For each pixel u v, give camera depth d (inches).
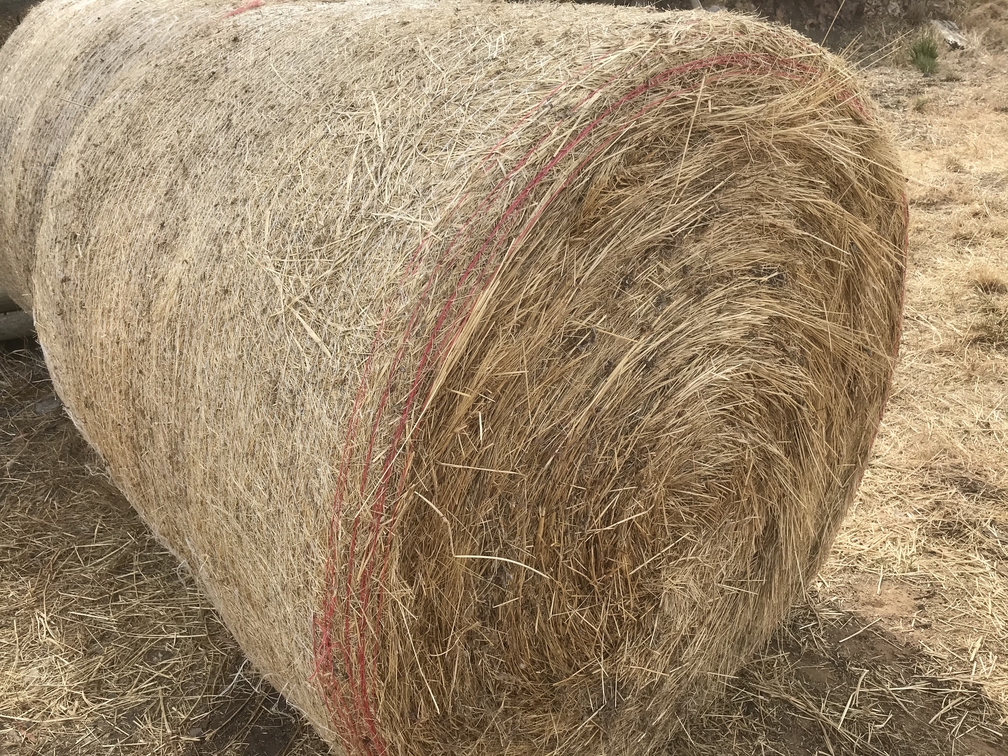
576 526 71.6
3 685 105.9
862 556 124.1
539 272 61.7
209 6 123.4
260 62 92.1
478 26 76.7
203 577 92.8
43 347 119.3
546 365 64.7
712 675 95.1
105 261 97.1
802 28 427.5
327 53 85.0
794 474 89.9
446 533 64.2
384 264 62.7
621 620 79.4
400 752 70.4
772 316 79.9
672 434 74.7
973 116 307.3
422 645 66.7
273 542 70.7
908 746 97.3
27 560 127.3
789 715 101.1
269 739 98.7
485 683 72.9
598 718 83.4
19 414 167.6
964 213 228.1
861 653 108.8
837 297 86.9
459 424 61.6
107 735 99.4
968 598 116.3
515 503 67.1
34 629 114.6
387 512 60.6
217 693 104.9
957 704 101.8
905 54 379.2
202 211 83.7
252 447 71.7
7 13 300.2
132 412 92.7
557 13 79.1
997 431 149.5
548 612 73.3
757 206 74.4
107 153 104.6
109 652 111.0
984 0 451.5
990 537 126.3
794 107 73.9
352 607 63.2
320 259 67.9
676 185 67.4
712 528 83.6
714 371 75.8
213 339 77.0
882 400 100.5
